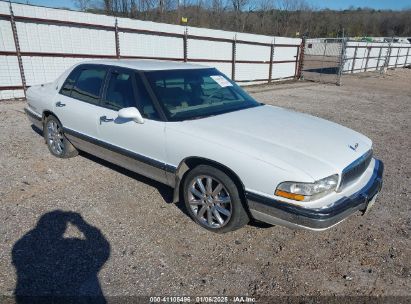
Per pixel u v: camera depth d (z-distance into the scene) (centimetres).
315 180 274
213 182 330
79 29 1109
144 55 1315
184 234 333
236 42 1664
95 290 258
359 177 328
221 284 271
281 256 308
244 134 329
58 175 459
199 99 397
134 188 425
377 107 1163
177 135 338
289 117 397
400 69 3316
